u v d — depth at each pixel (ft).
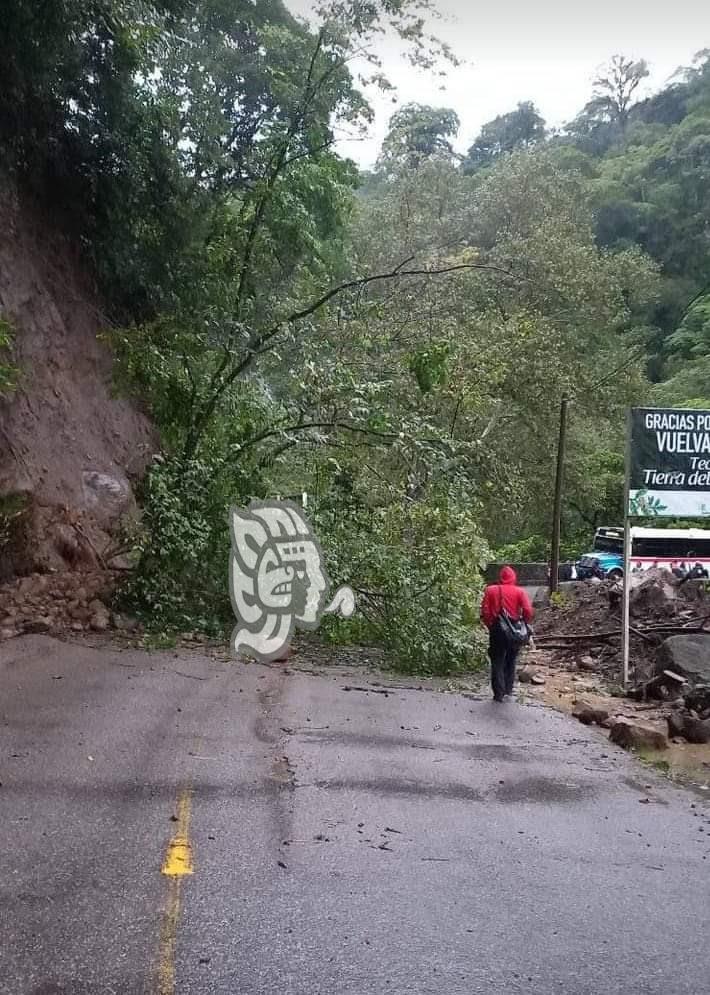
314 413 44.14
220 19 59.00
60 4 40.73
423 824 18.72
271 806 19.03
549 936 13.78
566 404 84.74
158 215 50.29
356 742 25.07
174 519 41.57
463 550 41.83
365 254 85.20
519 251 88.33
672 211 185.98
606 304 97.04
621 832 19.20
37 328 44.65
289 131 47.96
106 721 24.76
